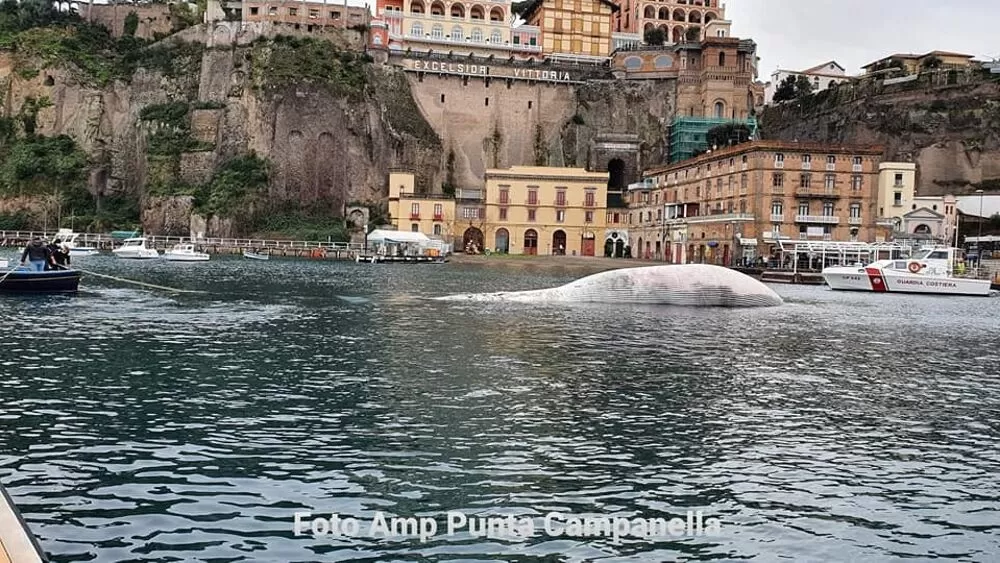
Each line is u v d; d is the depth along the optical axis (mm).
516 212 139875
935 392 24531
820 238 109062
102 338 31891
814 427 19906
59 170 155375
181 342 31297
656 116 166250
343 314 42531
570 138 165125
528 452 17156
